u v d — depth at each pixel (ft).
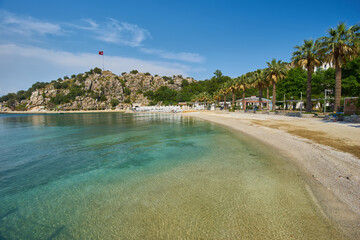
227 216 16.49
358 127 55.36
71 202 20.39
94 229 15.71
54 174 29.37
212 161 32.78
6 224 16.97
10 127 108.37
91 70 642.63
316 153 32.48
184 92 458.09
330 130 52.54
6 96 564.71
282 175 24.88
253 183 22.88
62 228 16.10
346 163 26.45
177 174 27.22
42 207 19.63
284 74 131.34
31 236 15.31
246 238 13.79
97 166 32.71
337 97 80.07
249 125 77.77
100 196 21.38
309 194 19.43
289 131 55.57
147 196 20.77
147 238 14.25
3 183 26.22
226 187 22.15
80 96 514.27
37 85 593.83
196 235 14.33
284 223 15.19
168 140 55.11
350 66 119.55
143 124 109.50
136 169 30.32
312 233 13.88
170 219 16.44
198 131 71.72
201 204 18.62
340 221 14.96
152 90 579.48
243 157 34.40
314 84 155.22
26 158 39.27
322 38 80.33
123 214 17.54
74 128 97.66
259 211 17.02
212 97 319.27
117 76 650.84
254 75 152.35
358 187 19.72
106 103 520.01
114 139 59.88
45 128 100.17
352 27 74.08
